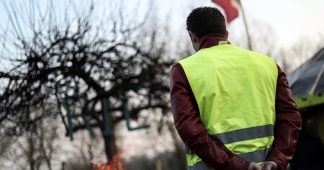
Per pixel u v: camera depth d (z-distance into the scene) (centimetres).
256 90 384
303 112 1678
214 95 371
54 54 1797
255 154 369
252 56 397
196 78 376
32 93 1762
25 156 3691
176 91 376
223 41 401
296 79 1761
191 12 414
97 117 2111
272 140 381
